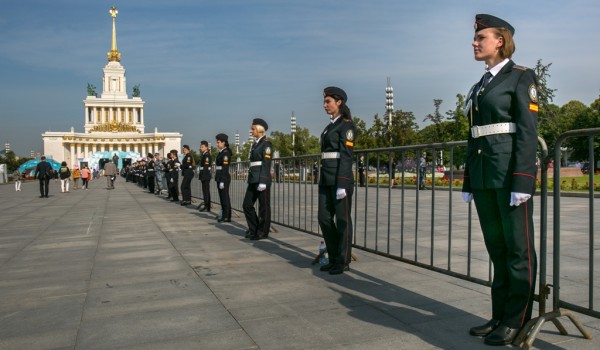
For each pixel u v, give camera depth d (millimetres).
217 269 6160
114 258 7059
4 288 5371
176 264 6523
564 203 14484
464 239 8164
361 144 33531
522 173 3297
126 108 138000
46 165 24031
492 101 3463
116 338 3730
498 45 3521
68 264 6668
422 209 12609
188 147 17219
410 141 32156
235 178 14367
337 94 5828
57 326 4043
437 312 4219
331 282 5359
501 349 3402
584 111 44312
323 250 6309
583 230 8781
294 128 57531
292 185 9898
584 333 3566
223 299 4746
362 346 3475
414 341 3561
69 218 12992
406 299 4629
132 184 47344
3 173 51125
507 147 3428
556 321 3594
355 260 6473
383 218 11008
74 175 36219
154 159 27016
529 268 3494
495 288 3672
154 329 3914
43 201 20750
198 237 9031
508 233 3482
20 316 4340
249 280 5523
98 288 5301
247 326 3936
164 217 12883
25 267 6516
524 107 3346
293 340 3607
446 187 6531
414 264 6152
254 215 8688
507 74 3477
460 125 31000
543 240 3754
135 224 11305
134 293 5055
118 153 100438
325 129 5988
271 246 7867
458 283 5191
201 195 19484
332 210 5930
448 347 3447
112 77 138250
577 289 4805
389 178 6621
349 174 5688
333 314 4211
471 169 3676
